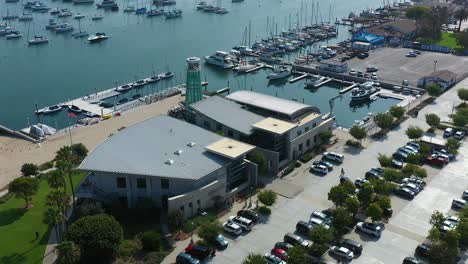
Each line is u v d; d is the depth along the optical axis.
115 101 191.88
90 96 196.50
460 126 151.38
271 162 126.25
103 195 109.00
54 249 95.06
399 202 112.38
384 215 106.56
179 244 97.12
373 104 186.25
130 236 98.88
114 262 91.12
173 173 105.75
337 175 124.94
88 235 88.56
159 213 106.56
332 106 175.75
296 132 132.38
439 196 114.75
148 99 186.25
